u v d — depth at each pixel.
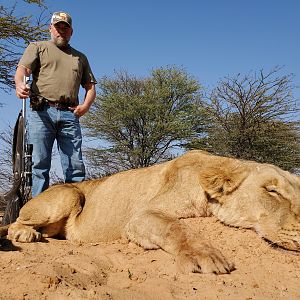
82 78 3.62
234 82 9.69
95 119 11.90
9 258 2.09
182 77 11.88
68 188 2.88
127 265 2.03
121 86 12.39
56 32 3.39
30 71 3.31
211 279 1.81
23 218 2.81
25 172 3.33
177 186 2.50
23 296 1.53
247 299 1.61
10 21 6.69
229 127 9.91
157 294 1.63
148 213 2.37
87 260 2.04
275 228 2.19
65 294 1.54
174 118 11.35
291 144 9.84
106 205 2.75
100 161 11.84
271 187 2.26
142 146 11.91
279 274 1.92
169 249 2.11
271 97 9.60
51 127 3.40
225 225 2.36
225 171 2.36
